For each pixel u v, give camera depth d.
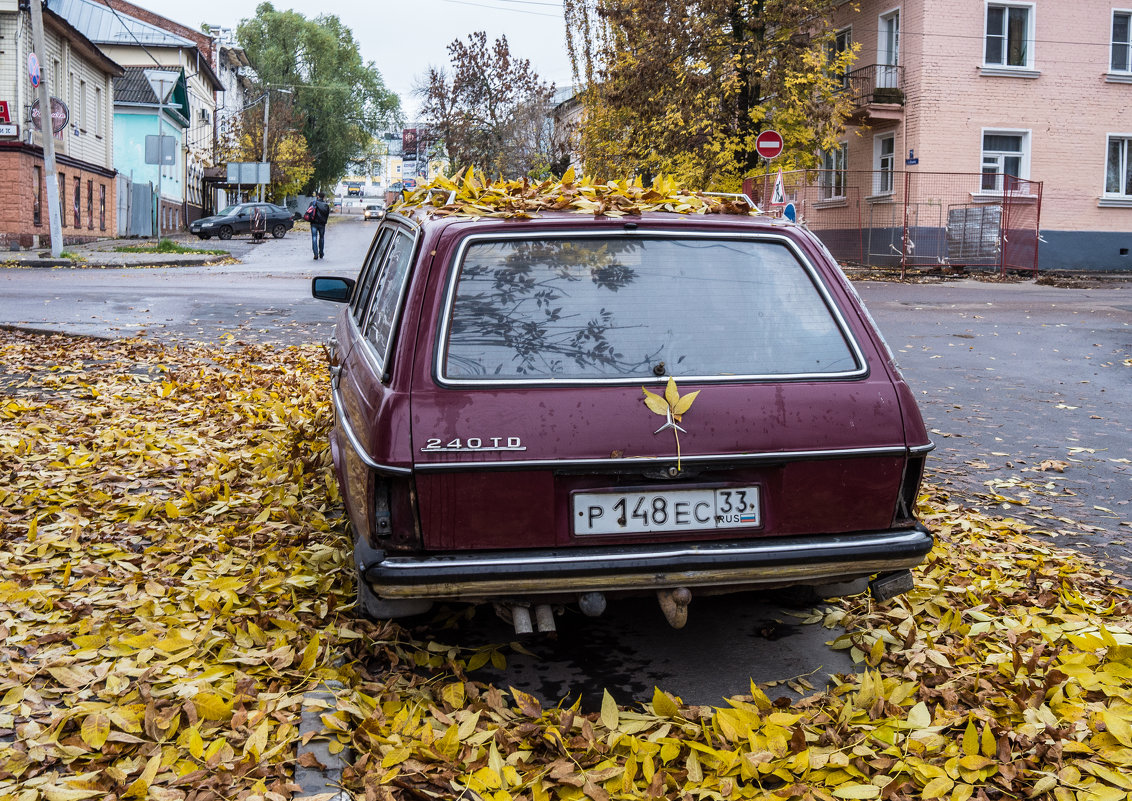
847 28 32.12
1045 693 3.35
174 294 17.48
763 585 3.40
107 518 5.24
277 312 14.98
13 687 3.27
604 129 29.73
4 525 4.95
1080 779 2.93
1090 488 6.50
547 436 3.24
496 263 3.49
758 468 3.38
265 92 75.00
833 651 3.97
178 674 3.38
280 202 80.06
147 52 59.06
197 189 65.00
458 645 3.94
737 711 3.19
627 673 3.79
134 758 2.95
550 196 4.09
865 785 2.86
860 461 3.41
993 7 29.12
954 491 6.38
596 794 2.77
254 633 3.73
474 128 58.19
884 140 30.81
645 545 3.31
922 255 28.98
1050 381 10.48
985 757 3.00
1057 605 4.29
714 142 26.72
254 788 2.77
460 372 3.29
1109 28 29.73
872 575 3.58
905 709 3.37
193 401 8.27
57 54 35.44
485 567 3.18
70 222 36.84
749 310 3.53
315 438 6.46
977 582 4.54
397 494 3.24
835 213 32.16
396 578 3.15
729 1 26.58
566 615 4.34
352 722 3.14
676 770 2.97
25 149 31.56
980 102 29.11
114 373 9.47
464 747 2.99
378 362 3.60
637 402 3.31
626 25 27.84
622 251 3.58
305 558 4.57
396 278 3.93
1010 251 28.75
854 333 3.55
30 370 9.54
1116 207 30.33
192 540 4.88
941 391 9.92
